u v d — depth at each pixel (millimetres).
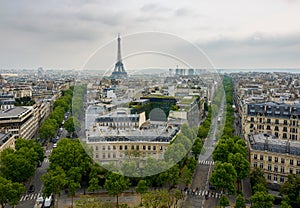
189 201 153000
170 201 143125
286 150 165875
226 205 135500
